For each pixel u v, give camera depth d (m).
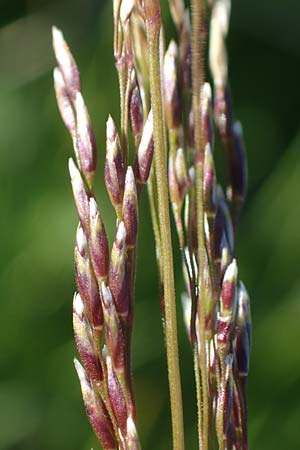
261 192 0.15
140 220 0.15
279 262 0.15
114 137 0.07
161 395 0.14
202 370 0.07
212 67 0.08
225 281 0.07
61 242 0.15
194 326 0.07
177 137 0.07
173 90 0.07
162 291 0.07
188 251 0.07
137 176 0.07
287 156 0.15
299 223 0.14
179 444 0.07
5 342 0.15
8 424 0.15
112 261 0.07
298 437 0.14
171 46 0.07
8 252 0.15
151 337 0.15
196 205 0.07
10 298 0.15
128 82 0.07
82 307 0.07
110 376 0.07
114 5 0.07
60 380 0.15
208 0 0.08
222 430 0.07
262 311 0.14
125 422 0.07
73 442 0.15
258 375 0.14
